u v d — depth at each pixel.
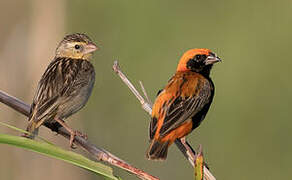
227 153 18.12
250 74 17.81
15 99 7.78
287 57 17.66
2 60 17.42
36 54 17.59
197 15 17.62
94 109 18.67
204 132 18.28
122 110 18.73
